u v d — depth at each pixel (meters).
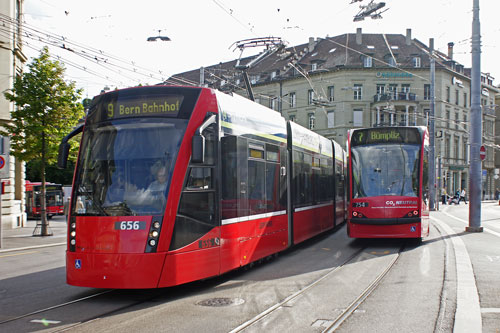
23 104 20.00
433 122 34.41
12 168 24.80
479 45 17.98
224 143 8.85
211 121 8.46
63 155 8.52
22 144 20.11
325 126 56.00
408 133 14.24
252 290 8.30
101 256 7.48
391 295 7.76
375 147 14.27
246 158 9.75
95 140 8.22
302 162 13.78
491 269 10.02
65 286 9.15
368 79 55.00
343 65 54.47
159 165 7.77
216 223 8.47
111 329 6.07
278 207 11.49
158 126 7.97
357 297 7.64
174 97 8.12
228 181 8.94
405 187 13.82
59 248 16.47
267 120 11.09
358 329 5.93
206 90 8.52
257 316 6.56
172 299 7.72
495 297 7.53
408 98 55.34
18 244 17.22
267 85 60.97
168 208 7.55
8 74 23.58
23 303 7.73
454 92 60.62
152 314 6.78
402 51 57.38
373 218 13.80
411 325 6.07
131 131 8.05
